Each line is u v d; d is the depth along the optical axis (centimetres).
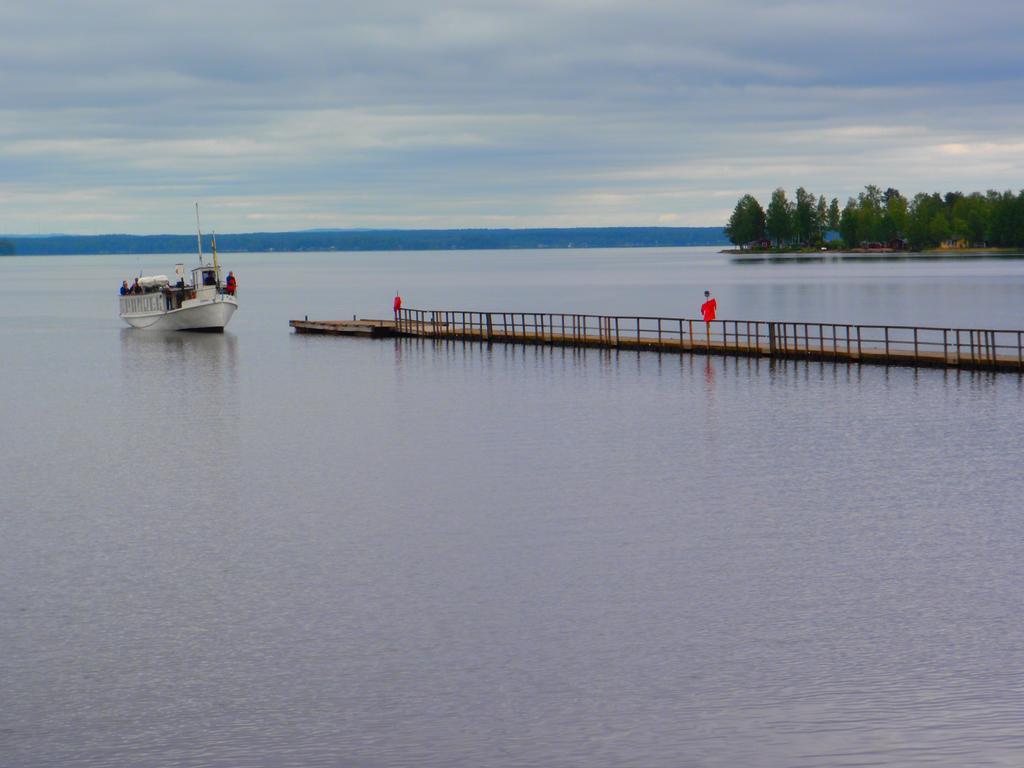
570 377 7469
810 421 5628
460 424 5834
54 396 7244
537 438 5394
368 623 2961
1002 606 2977
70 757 2316
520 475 4600
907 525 3747
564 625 2919
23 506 4250
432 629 2909
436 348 9525
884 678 2566
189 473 4772
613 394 6694
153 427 5966
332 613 3038
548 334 9644
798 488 4278
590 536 3694
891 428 5381
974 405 5894
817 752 2264
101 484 4597
